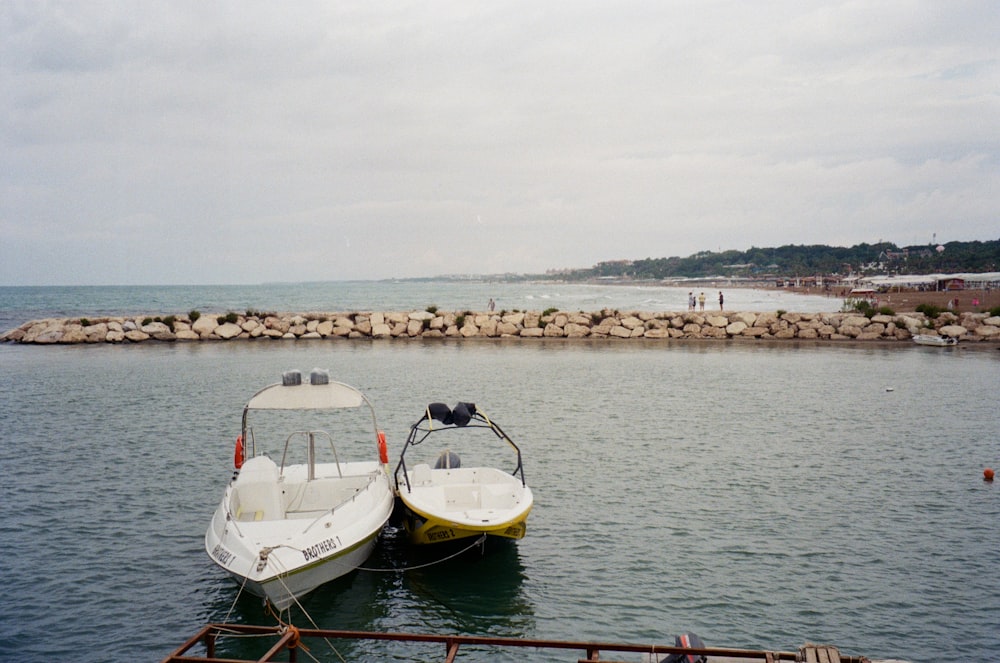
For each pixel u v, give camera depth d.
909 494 18.47
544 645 9.55
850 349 52.28
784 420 27.45
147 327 55.91
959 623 11.87
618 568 13.96
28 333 55.53
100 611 12.16
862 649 11.07
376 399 31.41
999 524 16.36
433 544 14.43
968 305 90.00
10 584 13.07
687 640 9.33
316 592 13.07
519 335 59.78
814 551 14.76
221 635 11.49
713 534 15.67
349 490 15.27
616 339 58.22
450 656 9.42
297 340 56.97
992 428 26.17
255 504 13.82
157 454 21.94
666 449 22.97
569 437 24.59
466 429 25.88
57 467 20.39
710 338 58.72
